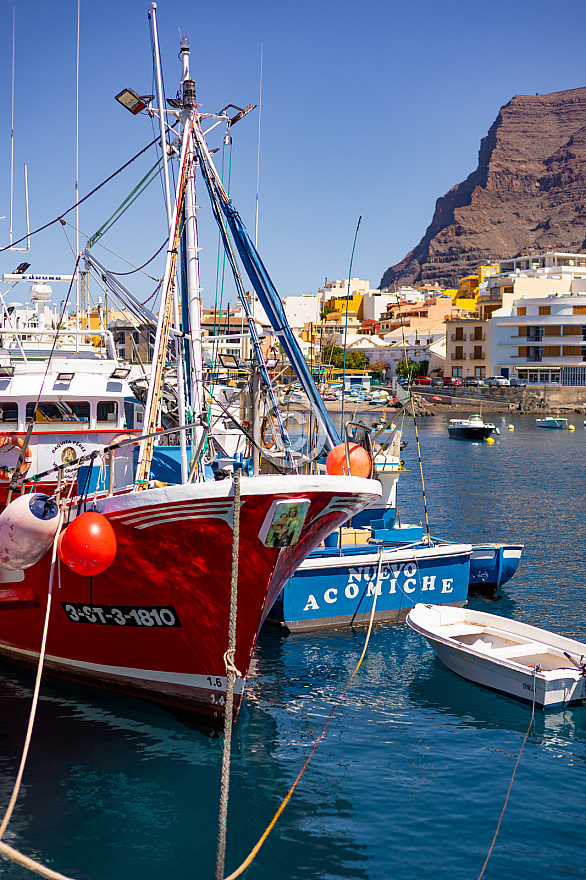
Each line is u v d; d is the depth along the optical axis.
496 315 116.00
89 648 12.73
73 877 8.39
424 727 12.07
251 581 10.73
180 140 14.25
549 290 120.00
